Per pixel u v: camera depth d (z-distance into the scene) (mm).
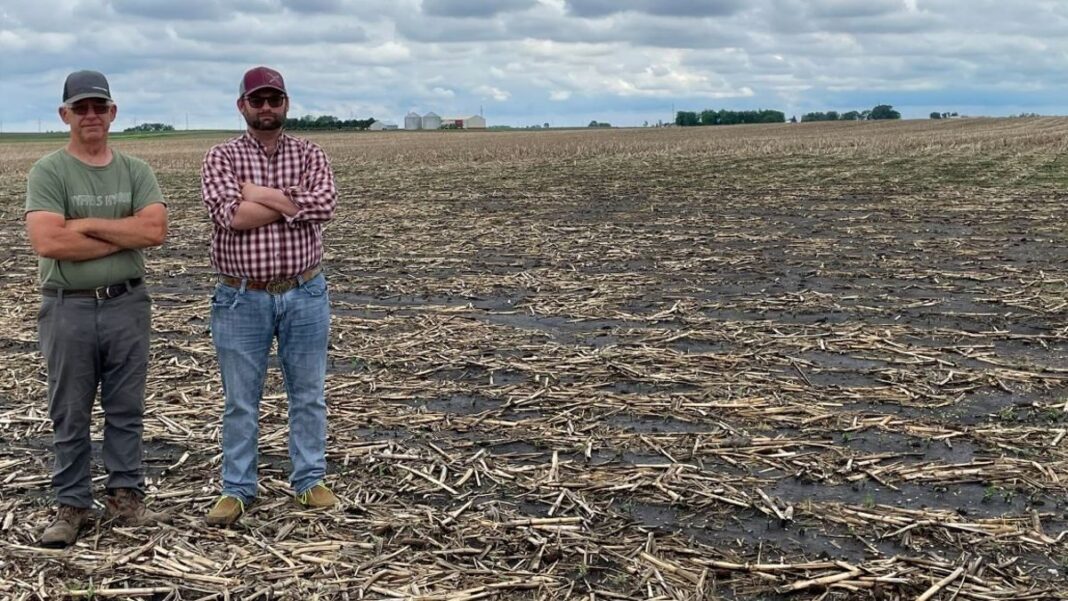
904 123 87062
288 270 4492
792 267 11031
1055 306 8703
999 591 3912
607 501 4828
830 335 7887
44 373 7191
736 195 19359
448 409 6312
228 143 4500
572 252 12586
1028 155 30672
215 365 7406
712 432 5734
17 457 5520
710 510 4715
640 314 8867
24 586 4012
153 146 70125
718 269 11055
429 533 4469
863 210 16188
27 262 13023
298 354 4648
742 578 4055
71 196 4242
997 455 5328
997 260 11141
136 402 4562
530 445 5629
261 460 5406
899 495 4871
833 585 3975
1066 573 4066
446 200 20203
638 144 49156
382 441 5660
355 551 4301
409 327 8562
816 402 6254
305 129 123750
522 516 4664
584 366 7164
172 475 5211
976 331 7988
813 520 4578
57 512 4613
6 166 40844
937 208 16109
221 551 4316
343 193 22656
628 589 3982
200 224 17312
